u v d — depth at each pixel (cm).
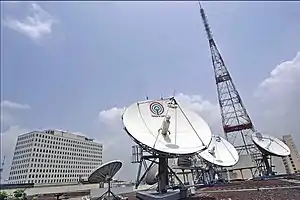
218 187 4569
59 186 7319
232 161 6091
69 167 14125
